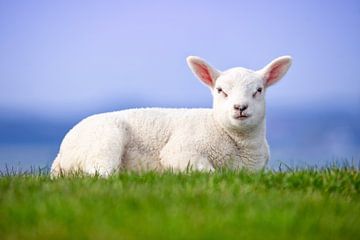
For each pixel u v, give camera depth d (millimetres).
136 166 15531
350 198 12094
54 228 9352
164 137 15508
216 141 15328
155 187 11664
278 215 9961
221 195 11219
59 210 10016
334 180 12875
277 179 12852
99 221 9555
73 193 11266
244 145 15445
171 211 10086
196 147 15242
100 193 11102
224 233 9258
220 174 13133
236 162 15539
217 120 15336
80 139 15453
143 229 9297
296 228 9664
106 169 14906
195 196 11016
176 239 9039
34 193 11297
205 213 10125
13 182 12516
